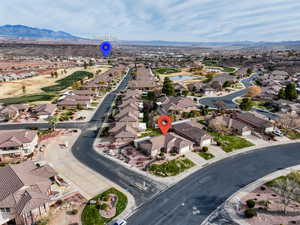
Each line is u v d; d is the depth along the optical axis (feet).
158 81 560.20
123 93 444.14
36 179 146.30
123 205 140.46
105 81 532.73
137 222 127.03
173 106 328.29
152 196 150.00
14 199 126.31
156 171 178.40
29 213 121.90
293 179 151.64
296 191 136.77
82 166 184.85
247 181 168.04
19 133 209.15
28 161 169.17
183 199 147.23
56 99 387.96
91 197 147.13
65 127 268.41
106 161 193.47
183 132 243.60
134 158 198.08
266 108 353.92
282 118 271.69
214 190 157.17
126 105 326.85
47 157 198.29
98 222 126.11
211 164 191.72
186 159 196.54
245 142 233.35
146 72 640.58
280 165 190.80
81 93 410.11
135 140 220.84
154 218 130.31
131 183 163.73
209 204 143.13
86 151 210.59
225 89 479.82
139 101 382.63
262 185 163.32
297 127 260.42
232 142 232.12
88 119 296.92
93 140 234.79
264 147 224.33
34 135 215.51
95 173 175.42
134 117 278.87
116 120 283.18
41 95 419.13
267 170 183.11
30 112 318.86
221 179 170.30
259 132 260.62
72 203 140.56
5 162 188.44
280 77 578.25
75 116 305.73
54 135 244.83
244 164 192.03
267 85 501.97
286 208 139.03
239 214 134.41
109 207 138.51
